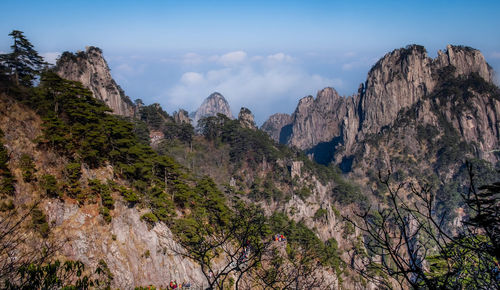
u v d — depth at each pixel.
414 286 8.86
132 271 39.59
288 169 152.50
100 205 41.50
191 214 56.69
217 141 154.12
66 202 38.75
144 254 42.12
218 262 39.41
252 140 157.38
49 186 37.06
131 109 170.25
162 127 154.75
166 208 50.97
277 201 132.50
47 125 43.38
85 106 52.22
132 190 46.47
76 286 30.75
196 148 149.50
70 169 41.62
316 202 141.00
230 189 85.50
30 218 33.19
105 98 135.88
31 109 46.38
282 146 185.25
